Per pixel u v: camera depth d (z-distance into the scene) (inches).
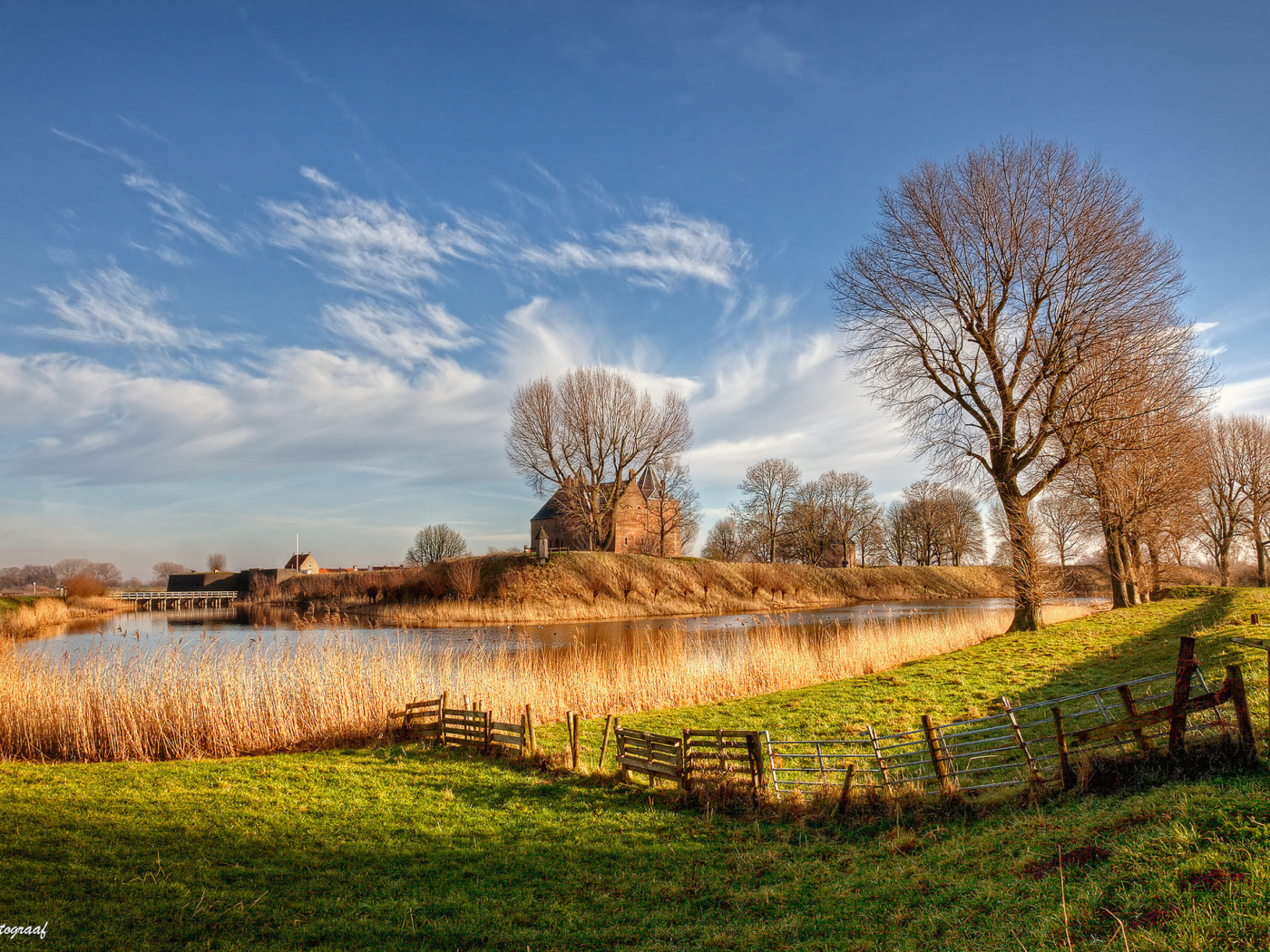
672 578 2306.8
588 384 2420.0
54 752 563.8
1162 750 315.9
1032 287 1013.2
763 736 474.9
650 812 411.5
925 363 1101.7
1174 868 209.2
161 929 280.2
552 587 2016.5
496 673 770.2
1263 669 462.9
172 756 561.9
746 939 257.1
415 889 319.9
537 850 365.1
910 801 371.6
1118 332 947.3
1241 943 165.5
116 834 374.9
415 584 2100.1
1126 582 1387.8
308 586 2493.8
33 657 685.3
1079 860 245.3
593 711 692.7
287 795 446.6
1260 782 259.0
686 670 830.5
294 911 298.8
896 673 786.2
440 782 473.7
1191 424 1162.0
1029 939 198.8
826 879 303.7
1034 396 1123.9
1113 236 959.0
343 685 645.3
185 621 1866.4
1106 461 1073.5
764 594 2481.5
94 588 2529.5
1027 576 1076.5
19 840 362.0
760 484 3565.5
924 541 3693.4
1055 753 381.1
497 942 272.8
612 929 278.4
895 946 227.3
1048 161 1005.8
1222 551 2057.1
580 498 2442.2
